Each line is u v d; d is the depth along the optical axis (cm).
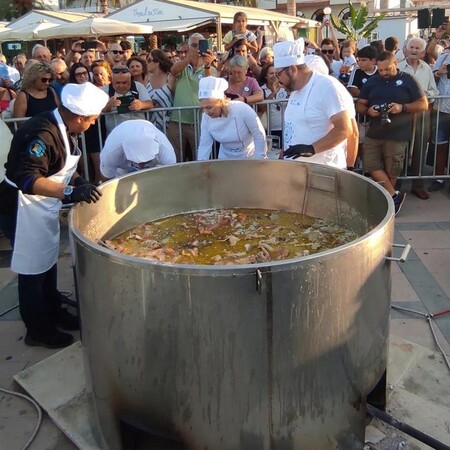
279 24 1780
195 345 192
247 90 566
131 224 295
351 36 2309
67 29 1194
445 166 593
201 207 319
